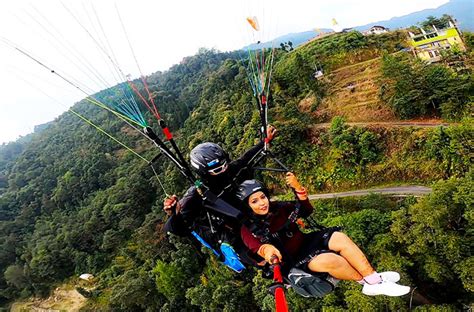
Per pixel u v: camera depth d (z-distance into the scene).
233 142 54.31
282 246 4.27
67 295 61.75
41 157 113.88
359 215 27.23
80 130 119.00
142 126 4.55
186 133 80.94
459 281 23.39
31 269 66.88
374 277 3.98
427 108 39.81
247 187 4.39
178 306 43.31
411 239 23.38
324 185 40.59
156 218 55.84
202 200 4.71
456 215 22.66
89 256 64.44
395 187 35.91
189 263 44.72
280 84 56.38
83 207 79.62
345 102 48.31
